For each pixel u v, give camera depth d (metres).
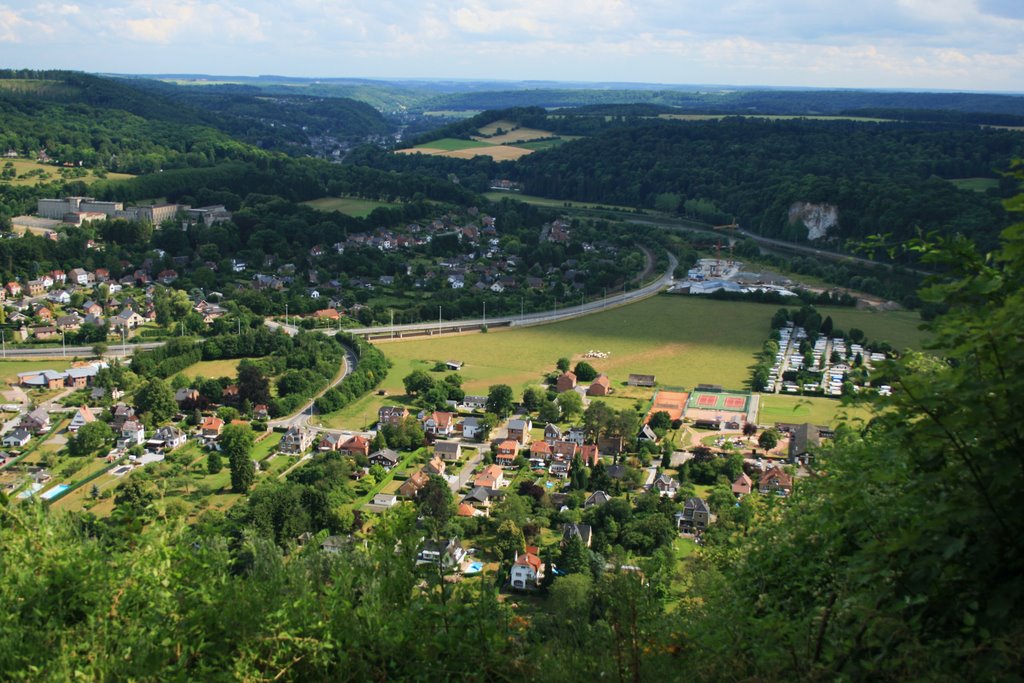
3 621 26.19
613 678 24.88
